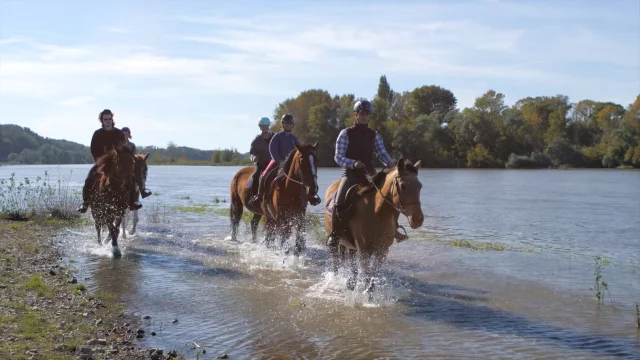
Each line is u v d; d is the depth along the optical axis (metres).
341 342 6.97
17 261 10.90
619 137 96.88
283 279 10.25
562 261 12.10
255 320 7.82
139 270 10.88
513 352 6.66
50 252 12.21
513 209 24.33
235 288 9.57
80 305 8.20
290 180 11.30
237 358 6.43
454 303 8.77
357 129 8.88
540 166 94.31
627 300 8.91
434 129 94.50
